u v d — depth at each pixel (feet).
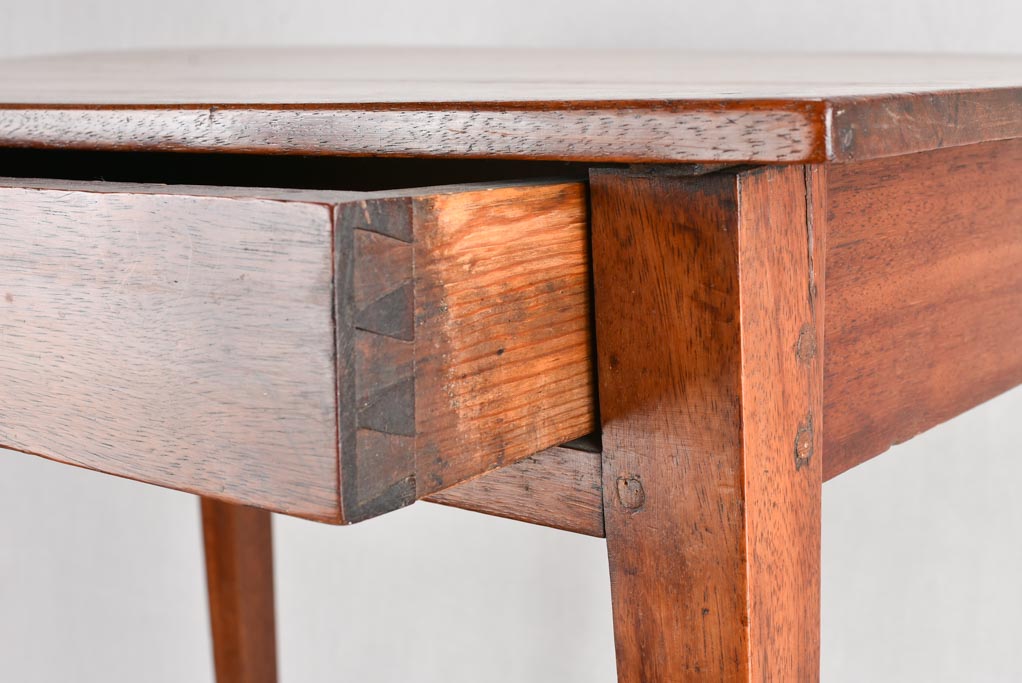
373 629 6.25
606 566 5.60
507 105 1.96
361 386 1.74
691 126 1.82
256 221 1.76
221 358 1.84
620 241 2.11
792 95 1.82
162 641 6.73
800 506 2.24
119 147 2.37
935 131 1.97
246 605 5.17
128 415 1.98
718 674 2.16
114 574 6.80
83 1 6.69
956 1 4.99
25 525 6.97
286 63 4.02
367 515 1.77
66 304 2.03
